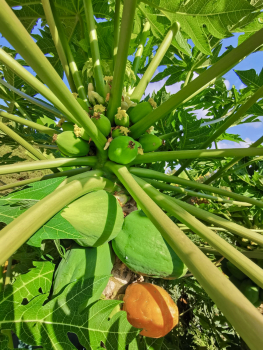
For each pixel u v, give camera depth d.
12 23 0.21
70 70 0.65
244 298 0.17
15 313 0.34
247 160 0.89
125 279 0.48
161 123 0.80
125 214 0.52
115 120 0.53
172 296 0.90
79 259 0.40
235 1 0.46
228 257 0.24
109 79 0.56
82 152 0.53
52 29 0.59
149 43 0.85
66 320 0.35
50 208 0.28
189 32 0.55
